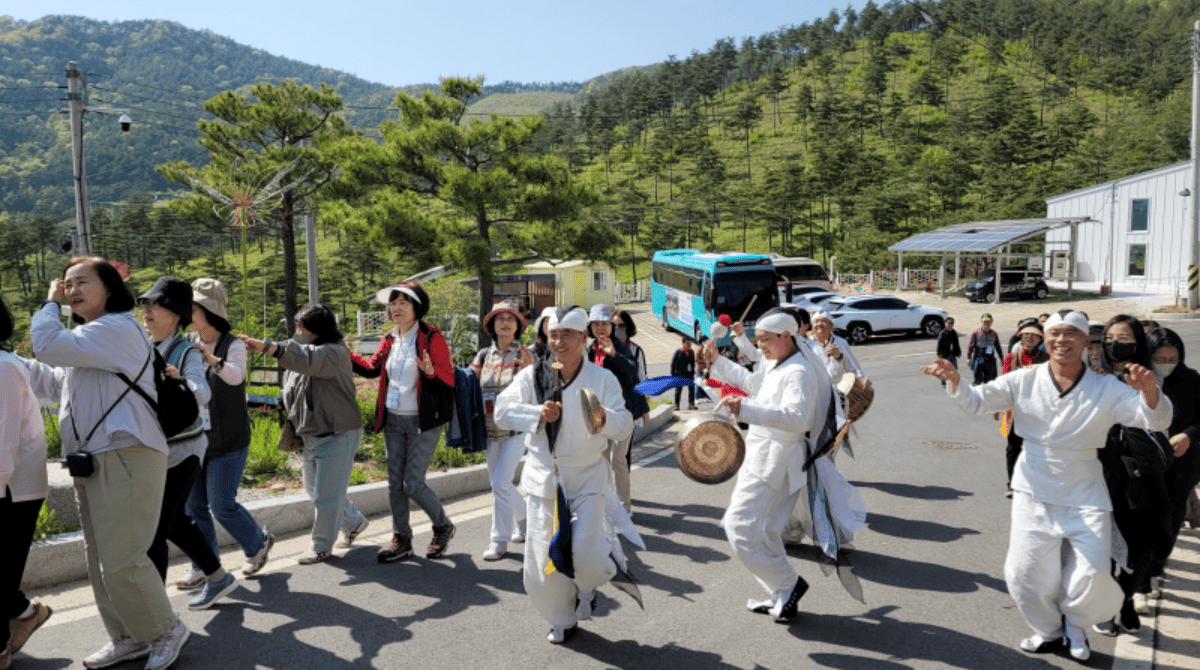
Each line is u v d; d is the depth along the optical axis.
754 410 4.50
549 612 4.48
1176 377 4.98
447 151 26.48
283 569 5.75
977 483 8.49
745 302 25.33
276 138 35.53
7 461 3.82
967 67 168.50
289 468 8.09
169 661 4.14
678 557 6.10
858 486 8.40
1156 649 4.48
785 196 96.56
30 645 4.45
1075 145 99.94
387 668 4.24
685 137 147.25
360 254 83.19
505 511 6.08
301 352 5.41
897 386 17.22
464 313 21.66
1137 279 43.44
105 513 3.95
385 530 6.79
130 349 4.00
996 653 4.44
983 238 40.31
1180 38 140.25
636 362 7.30
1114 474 4.30
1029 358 8.75
